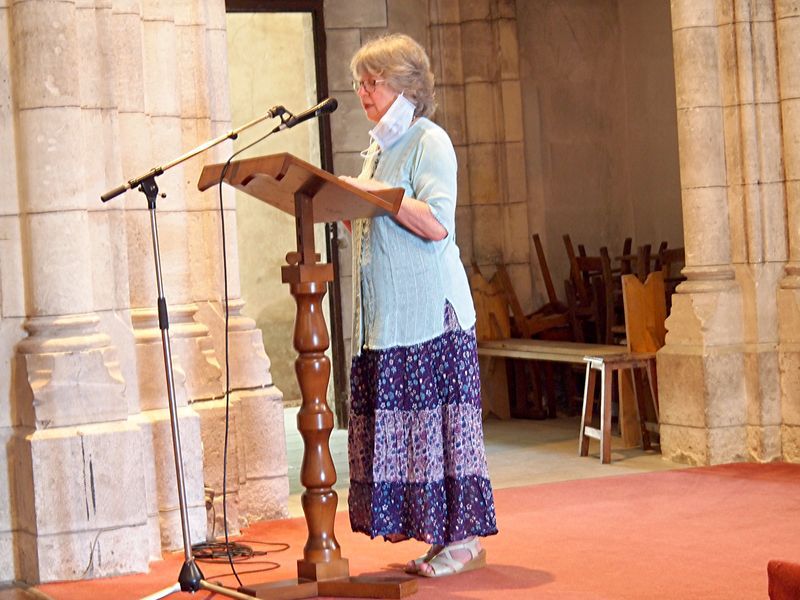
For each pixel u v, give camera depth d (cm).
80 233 549
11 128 548
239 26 1262
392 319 470
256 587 456
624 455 820
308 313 460
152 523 571
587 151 1122
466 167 1094
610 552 525
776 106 769
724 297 766
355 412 483
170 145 625
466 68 1088
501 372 1038
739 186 771
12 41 545
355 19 1055
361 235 478
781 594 309
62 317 546
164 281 623
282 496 669
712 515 600
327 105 448
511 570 495
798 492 654
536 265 1093
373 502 468
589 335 1067
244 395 660
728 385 760
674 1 779
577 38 1121
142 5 621
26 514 543
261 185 449
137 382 579
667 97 1076
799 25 759
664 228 1093
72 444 536
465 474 475
